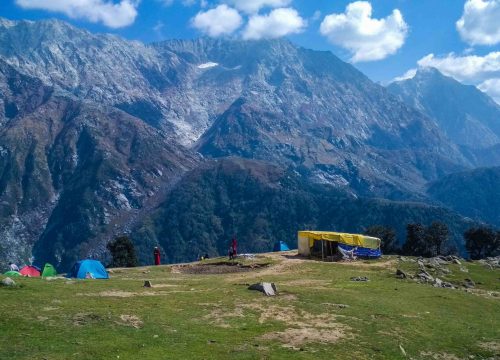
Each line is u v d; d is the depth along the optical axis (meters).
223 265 73.44
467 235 130.75
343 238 78.25
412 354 32.03
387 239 132.38
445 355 32.94
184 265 75.06
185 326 32.25
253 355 27.78
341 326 35.28
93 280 50.28
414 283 56.34
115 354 25.83
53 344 26.39
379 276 60.22
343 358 29.27
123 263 121.88
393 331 35.59
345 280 55.31
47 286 40.84
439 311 43.53
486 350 34.53
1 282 37.84
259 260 74.94
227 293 43.12
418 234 129.62
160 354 26.50
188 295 41.78
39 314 31.41
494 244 126.00
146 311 35.03
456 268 72.06
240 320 34.84
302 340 31.64
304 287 48.97
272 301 40.66
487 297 53.03
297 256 80.75
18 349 25.23
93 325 30.38
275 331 32.97
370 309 40.75
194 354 27.08
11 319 29.66
